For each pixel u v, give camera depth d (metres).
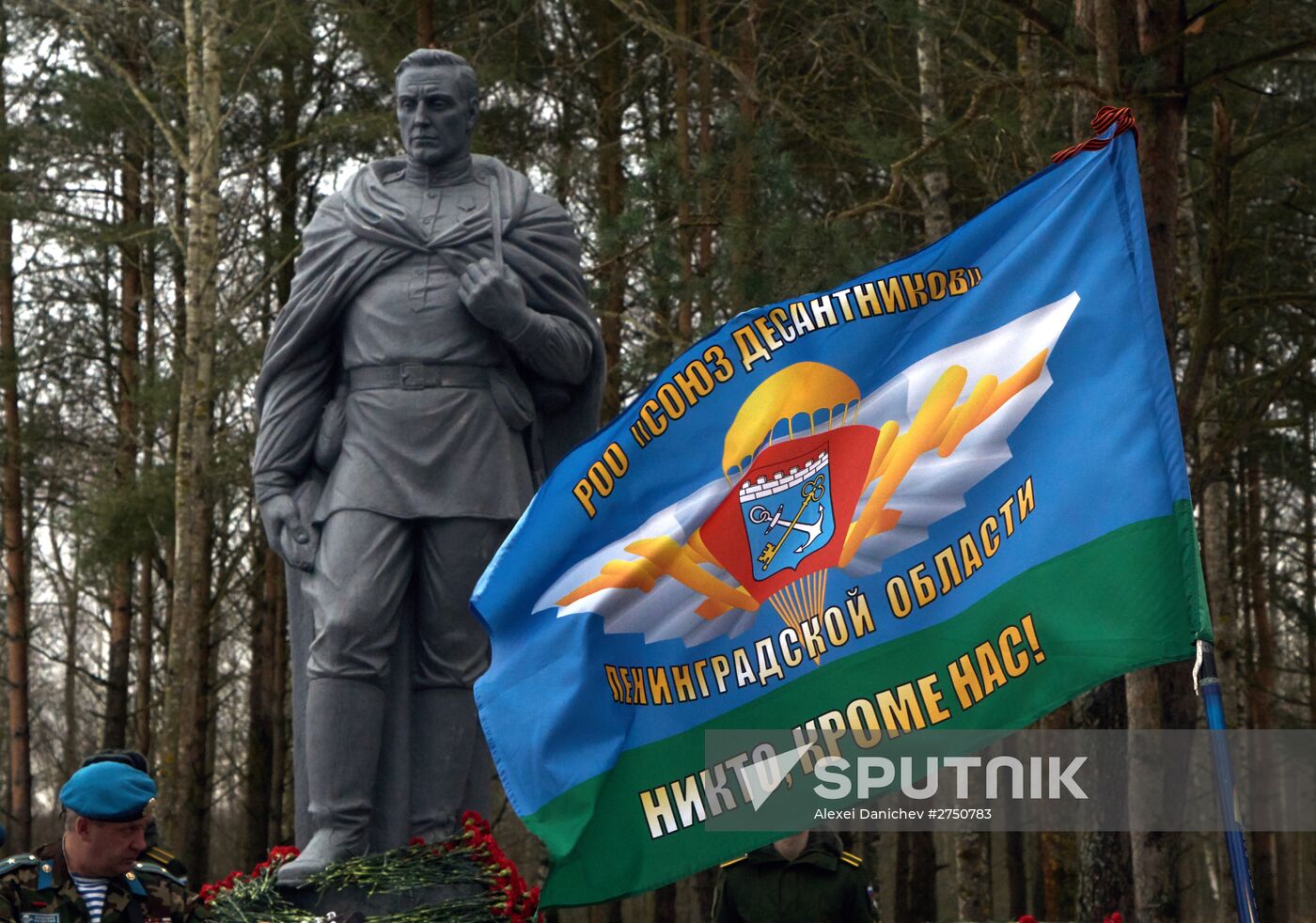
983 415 5.95
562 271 9.09
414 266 8.89
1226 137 13.55
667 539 5.93
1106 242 5.99
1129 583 5.62
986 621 5.76
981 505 5.87
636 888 5.73
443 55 9.07
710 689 5.86
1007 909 30.42
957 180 18.00
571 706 5.80
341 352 9.04
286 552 8.88
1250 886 4.98
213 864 38.69
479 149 20.53
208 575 23.33
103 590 30.22
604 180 21.58
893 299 6.09
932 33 14.80
